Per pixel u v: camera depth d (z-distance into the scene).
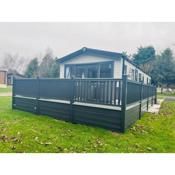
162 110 8.36
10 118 5.21
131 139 3.74
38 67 40.94
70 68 11.09
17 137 3.59
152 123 5.42
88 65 10.38
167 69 30.30
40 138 3.59
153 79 30.75
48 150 3.12
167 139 3.86
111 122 4.27
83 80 4.84
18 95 6.79
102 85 4.51
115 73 9.06
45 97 5.80
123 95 4.12
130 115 4.77
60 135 3.81
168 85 30.84
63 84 5.27
